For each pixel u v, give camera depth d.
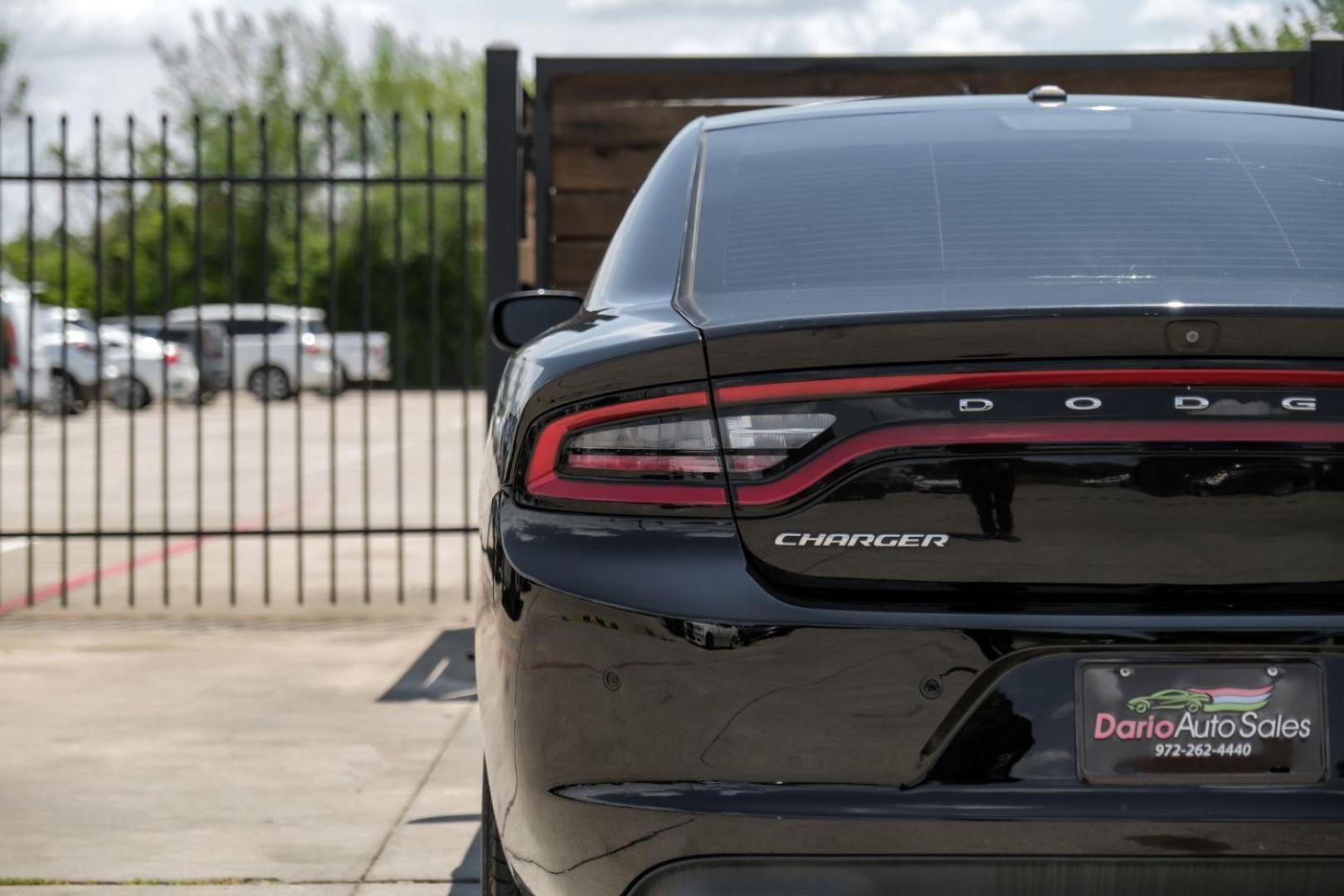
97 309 7.48
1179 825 1.99
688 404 2.10
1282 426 2.01
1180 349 2.01
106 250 37.84
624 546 2.09
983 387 2.03
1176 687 2.01
